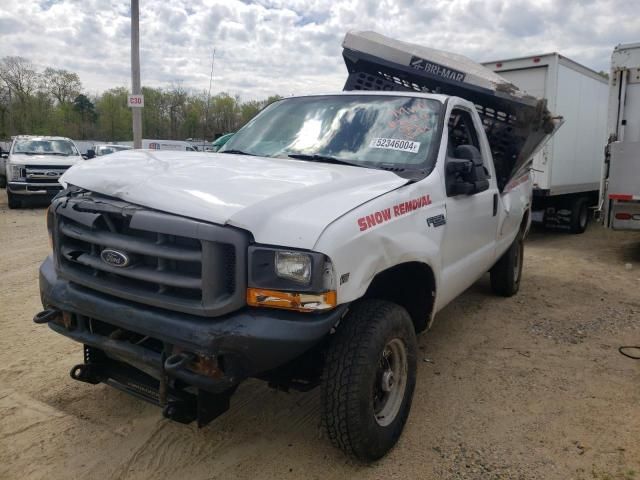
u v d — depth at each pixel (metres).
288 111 4.69
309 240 2.62
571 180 11.85
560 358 4.88
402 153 3.97
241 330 2.59
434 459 3.30
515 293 6.89
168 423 3.63
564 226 12.34
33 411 3.72
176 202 2.73
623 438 3.54
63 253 3.19
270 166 3.52
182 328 2.65
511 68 10.85
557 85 10.56
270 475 3.12
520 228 6.61
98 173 3.16
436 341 5.27
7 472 3.07
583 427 3.68
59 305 3.15
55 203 3.20
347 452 3.06
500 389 4.24
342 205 2.92
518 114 5.28
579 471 3.20
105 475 3.08
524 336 5.43
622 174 8.87
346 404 2.92
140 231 2.86
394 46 5.79
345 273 2.73
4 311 5.79
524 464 3.26
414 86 6.04
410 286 3.87
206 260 2.60
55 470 3.10
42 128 61.62
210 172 3.21
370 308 3.14
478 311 6.22
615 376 4.50
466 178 4.04
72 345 4.86
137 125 16.05
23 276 7.31
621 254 9.80
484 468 3.21
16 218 13.37
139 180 2.99
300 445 3.43
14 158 15.21
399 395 3.40
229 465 3.21
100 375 3.32
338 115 4.39
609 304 6.58
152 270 2.79
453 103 4.41
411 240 3.33
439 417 3.79
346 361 2.93
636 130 9.27
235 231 2.61
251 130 4.70
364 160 3.97
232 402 3.96
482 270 5.13
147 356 2.84
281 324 2.61
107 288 2.94
